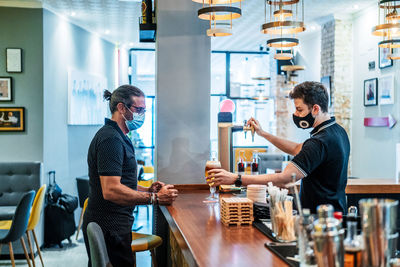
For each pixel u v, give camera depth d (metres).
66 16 6.73
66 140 6.79
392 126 5.92
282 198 1.94
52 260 5.15
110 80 9.02
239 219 2.22
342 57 7.12
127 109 2.53
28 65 5.94
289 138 9.77
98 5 6.10
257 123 3.23
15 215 4.06
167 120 3.68
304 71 9.16
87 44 7.74
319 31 8.39
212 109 10.64
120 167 2.41
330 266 1.24
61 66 6.61
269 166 7.24
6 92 5.89
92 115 7.85
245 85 10.62
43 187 4.73
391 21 3.95
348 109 7.14
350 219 1.83
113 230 2.44
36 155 5.95
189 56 3.70
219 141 3.70
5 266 4.91
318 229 1.26
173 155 3.69
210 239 1.96
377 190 4.20
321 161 2.30
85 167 7.62
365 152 6.71
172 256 3.07
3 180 5.52
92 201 2.48
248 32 8.23
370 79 6.46
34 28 5.95
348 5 6.43
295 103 2.42
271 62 10.40
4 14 5.87
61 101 6.60
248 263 1.61
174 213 2.56
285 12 3.80
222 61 10.57
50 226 5.73
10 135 5.91
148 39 4.32
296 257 1.64
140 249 2.93
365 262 1.23
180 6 3.69
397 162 4.50
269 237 1.97
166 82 3.68
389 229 1.21
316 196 2.37
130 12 6.53
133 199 2.42
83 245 5.89
